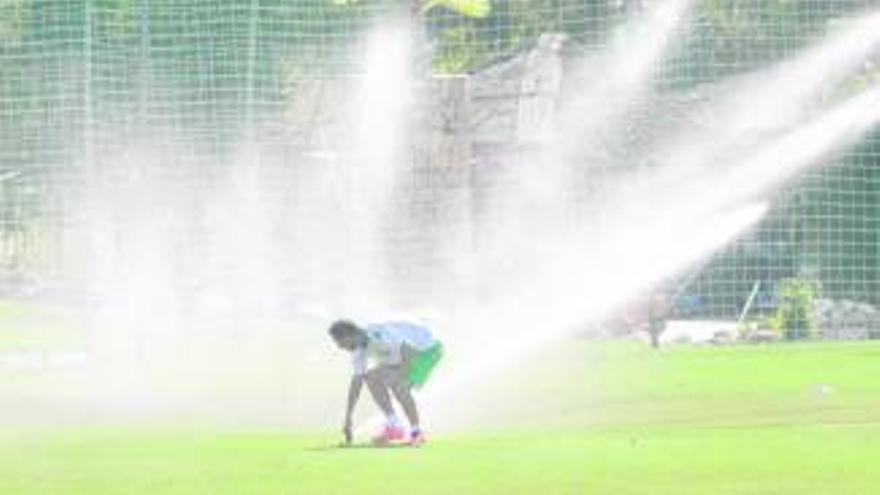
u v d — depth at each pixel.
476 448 32.25
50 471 29.66
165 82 71.25
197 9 71.75
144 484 27.89
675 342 68.69
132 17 71.75
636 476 27.95
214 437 35.59
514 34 79.62
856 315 72.38
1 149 74.81
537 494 26.14
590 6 77.12
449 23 81.06
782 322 71.62
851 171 74.31
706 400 43.62
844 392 45.69
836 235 73.81
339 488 27.03
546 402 43.75
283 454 31.72
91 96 68.69
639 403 43.19
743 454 30.75
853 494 26.06
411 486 27.11
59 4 72.31
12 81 74.06
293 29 73.19
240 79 71.88
